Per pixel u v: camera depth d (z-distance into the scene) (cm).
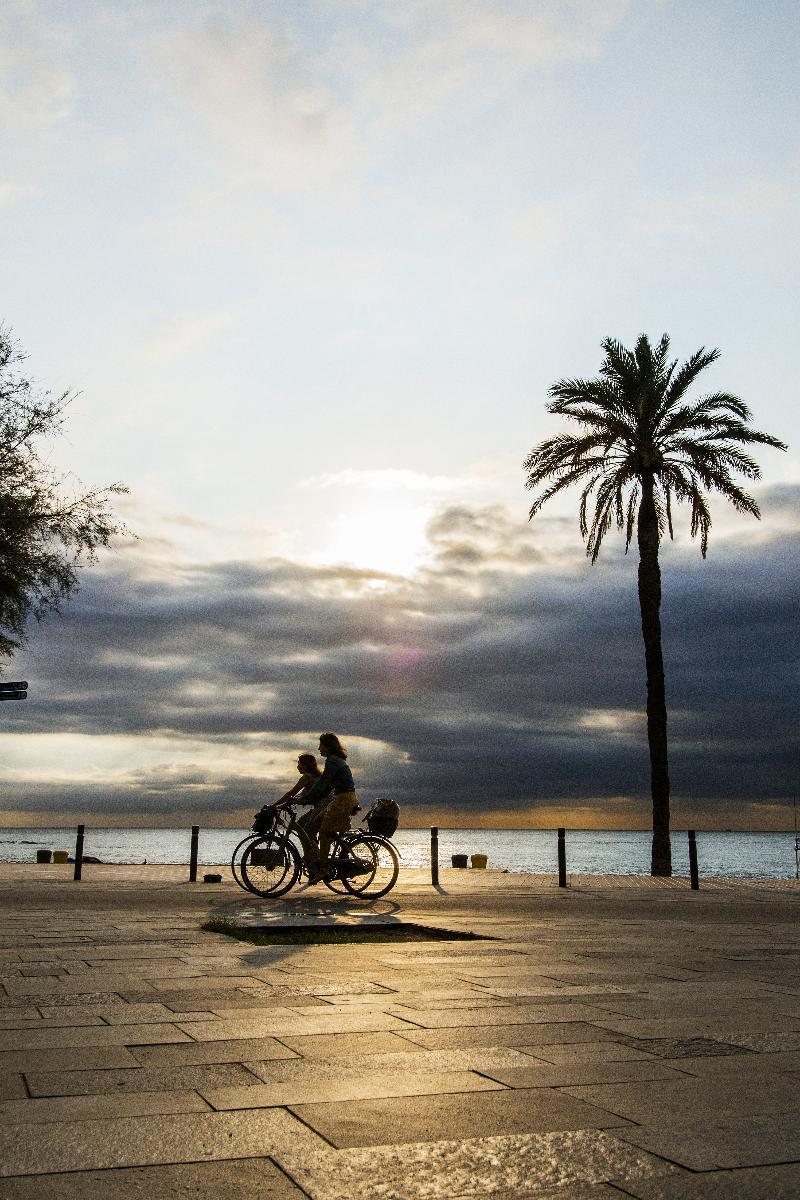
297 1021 566
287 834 1470
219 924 1039
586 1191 321
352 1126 380
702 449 2664
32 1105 400
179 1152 350
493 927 1104
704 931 1095
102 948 880
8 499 2114
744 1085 442
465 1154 352
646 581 2717
